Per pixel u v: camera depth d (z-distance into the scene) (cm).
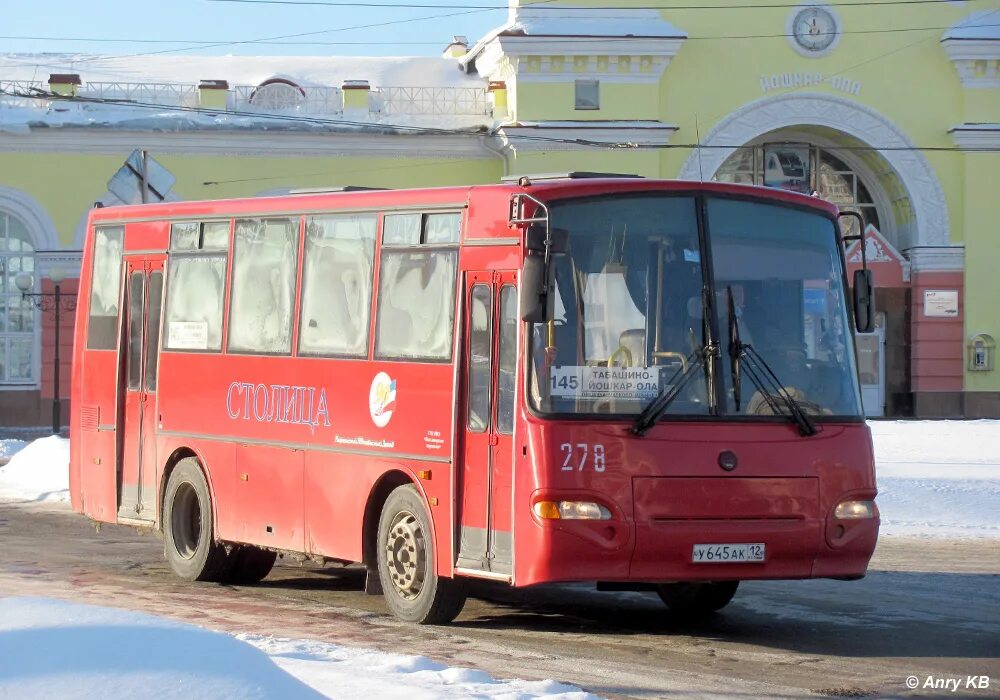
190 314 2734
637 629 2177
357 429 2305
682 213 2055
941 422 5966
